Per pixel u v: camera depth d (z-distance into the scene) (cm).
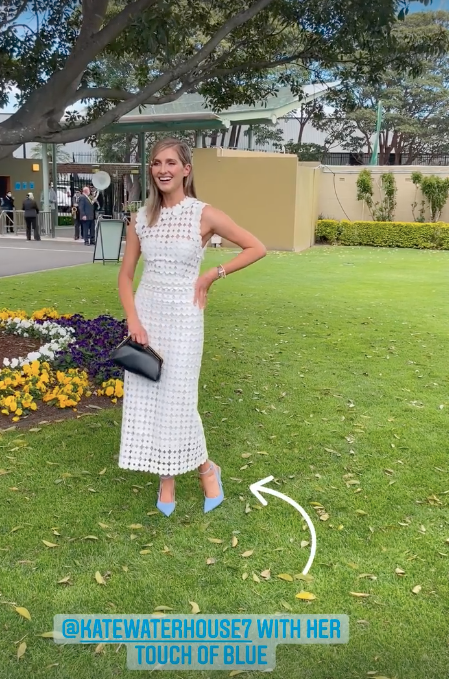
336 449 410
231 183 1822
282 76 779
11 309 847
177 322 288
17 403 451
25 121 496
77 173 2814
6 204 2444
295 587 265
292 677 216
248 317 840
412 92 3822
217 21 748
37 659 221
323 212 2289
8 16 656
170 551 288
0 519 311
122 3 730
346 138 4241
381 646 231
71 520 312
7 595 254
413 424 457
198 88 773
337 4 605
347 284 1172
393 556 289
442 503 340
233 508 329
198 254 285
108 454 390
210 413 468
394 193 2184
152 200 288
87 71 728
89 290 1016
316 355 649
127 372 305
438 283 1207
